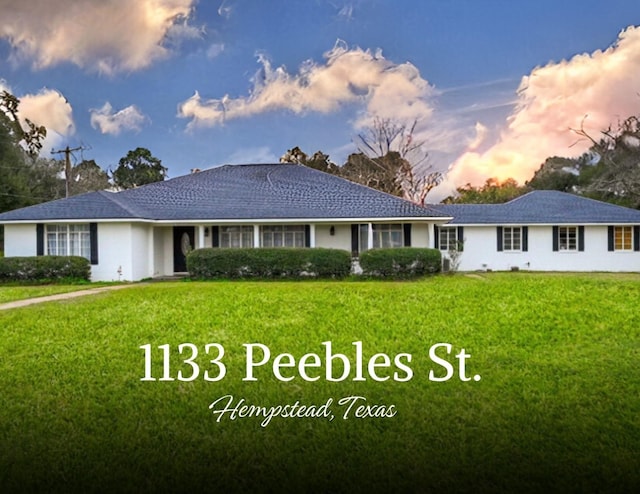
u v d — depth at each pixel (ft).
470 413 15.71
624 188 104.27
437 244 67.87
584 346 22.65
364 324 26.73
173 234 61.21
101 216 52.90
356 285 42.63
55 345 22.95
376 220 55.93
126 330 25.50
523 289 36.24
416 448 13.65
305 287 40.91
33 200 119.85
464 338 24.03
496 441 13.92
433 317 28.09
